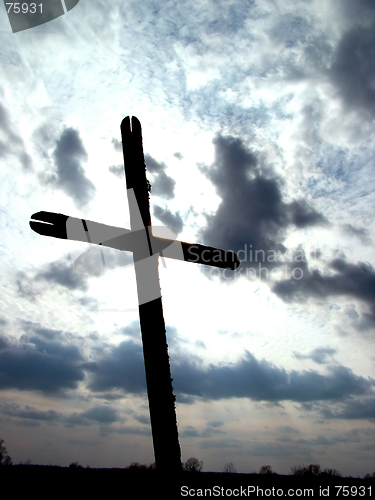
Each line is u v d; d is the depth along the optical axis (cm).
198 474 1911
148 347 217
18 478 2178
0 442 2631
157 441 196
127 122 276
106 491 1898
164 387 207
